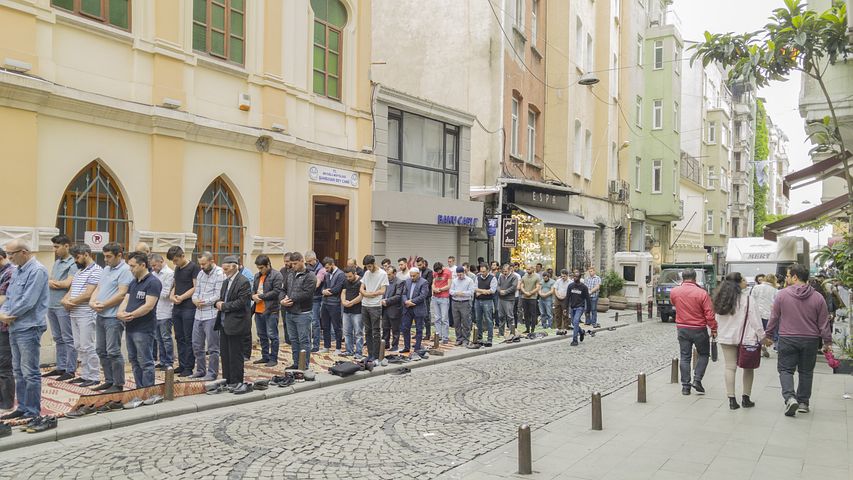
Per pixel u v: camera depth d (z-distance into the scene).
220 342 9.24
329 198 15.38
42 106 9.57
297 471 5.90
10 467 5.82
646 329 20.30
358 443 6.87
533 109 26.33
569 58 27.67
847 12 7.62
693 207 46.34
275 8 13.73
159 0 11.31
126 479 5.57
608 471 6.03
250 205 13.27
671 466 6.18
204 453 6.36
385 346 13.02
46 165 9.66
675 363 10.78
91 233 10.45
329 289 12.79
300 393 9.49
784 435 7.35
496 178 22.56
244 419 7.79
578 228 24.14
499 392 9.78
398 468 6.07
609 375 11.49
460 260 20.12
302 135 14.52
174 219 11.55
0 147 8.99
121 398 7.85
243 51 13.20
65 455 6.20
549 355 13.94
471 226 20.17
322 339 14.05
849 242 8.90
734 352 8.78
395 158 17.94
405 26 23.83
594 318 19.64
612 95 32.56
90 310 8.84
